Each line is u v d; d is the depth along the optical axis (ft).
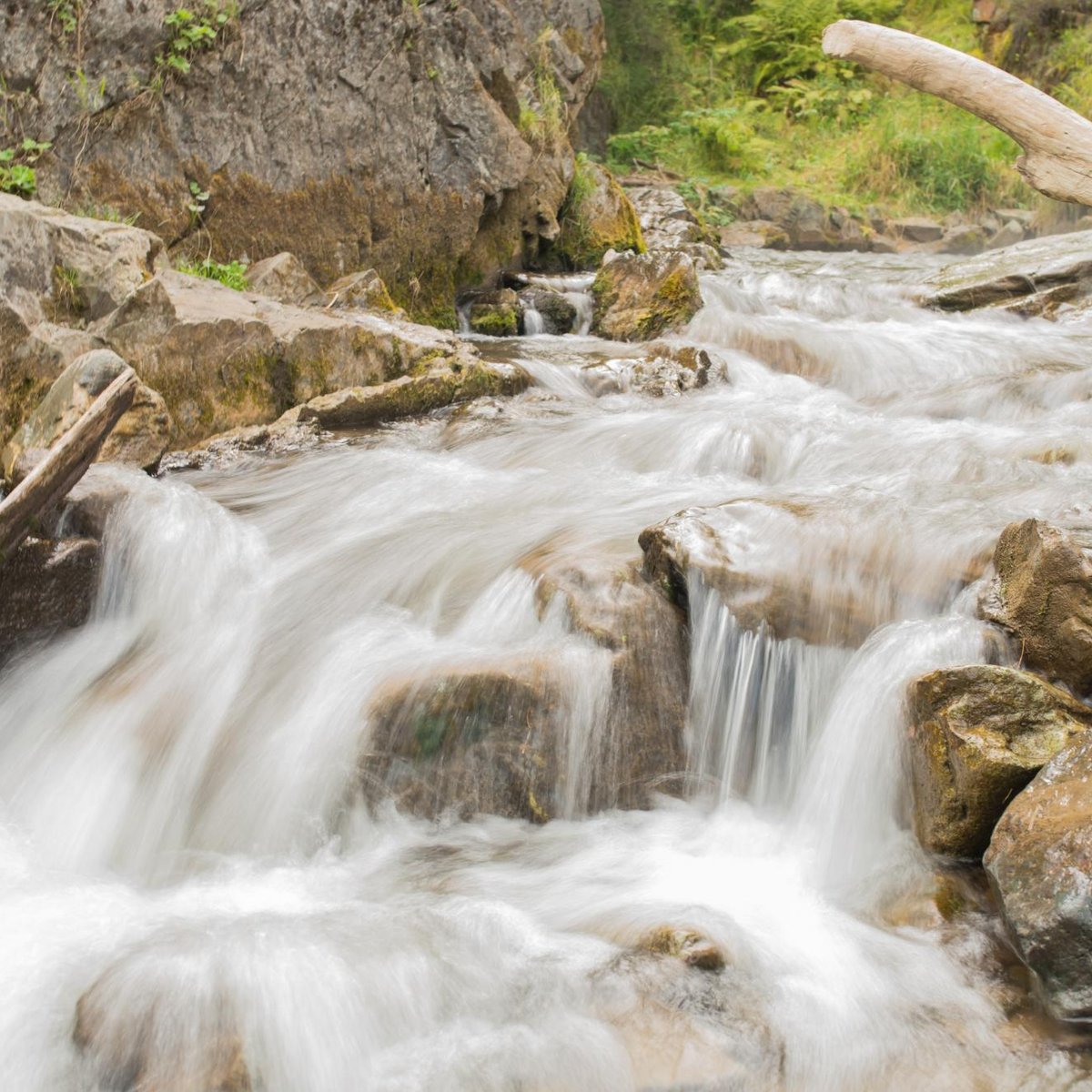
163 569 16.80
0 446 18.70
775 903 11.57
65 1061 9.59
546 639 14.19
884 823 12.44
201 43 26.63
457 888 11.95
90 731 14.64
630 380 25.84
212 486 20.51
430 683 13.33
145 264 22.12
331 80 29.50
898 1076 9.36
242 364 22.22
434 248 32.83
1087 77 61.77
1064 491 16.01
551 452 21.54
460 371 24.48
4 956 10.89
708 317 30.25
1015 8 66.80
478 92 33.19
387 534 17.83
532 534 16.99
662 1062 9.39
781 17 72.08
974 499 15.97
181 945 10.48
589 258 38.96
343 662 14.47
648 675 13.82
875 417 23.15
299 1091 9.22
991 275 34.86
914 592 13.78
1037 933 9.84
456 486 19.83
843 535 14.39
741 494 18.62
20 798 14.08
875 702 12.74
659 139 62.13
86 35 24.81
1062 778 10.68
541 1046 9.56
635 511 17.88
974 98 12.58
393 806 13.23
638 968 10.23
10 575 15.40
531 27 38.81
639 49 64.13
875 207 60.64
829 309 34.68
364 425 23.15
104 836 13.48
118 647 16.17
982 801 11.29
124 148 25.93
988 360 27.76
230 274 26.48
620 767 13.52
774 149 66.59
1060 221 56.08
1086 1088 9.16
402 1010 9.87
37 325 20.02
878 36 12.78
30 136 24.39
